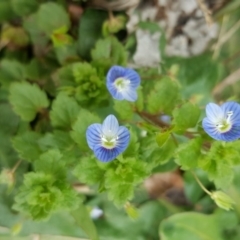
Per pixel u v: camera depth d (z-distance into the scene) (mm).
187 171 151
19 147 126
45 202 118
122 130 116
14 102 132
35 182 118
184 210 152
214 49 160
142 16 155
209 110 118
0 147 141
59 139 125
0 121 142
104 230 147
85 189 145
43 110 137
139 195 151
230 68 161
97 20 153
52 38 145
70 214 138
